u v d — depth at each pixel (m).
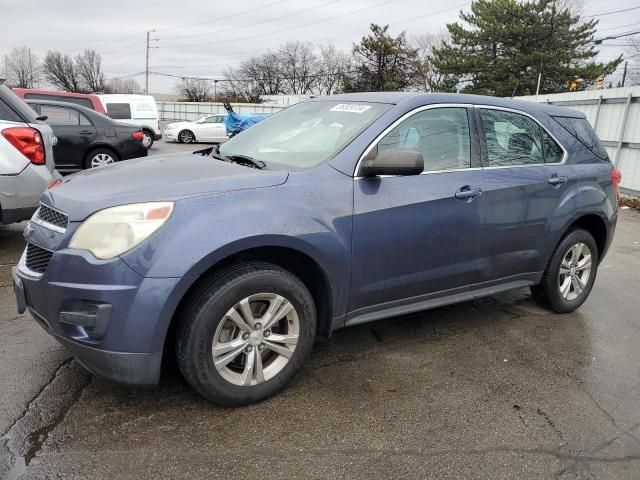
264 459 2.50
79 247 2.56
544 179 4.07
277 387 2.99
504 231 3.84
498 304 4.74
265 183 2.88
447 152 3.60
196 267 2.56
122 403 2.88
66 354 3.38
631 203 10.50
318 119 3.67
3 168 5.02
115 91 85.88
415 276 3.44
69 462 2.40
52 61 81.31
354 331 4.00
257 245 2.72
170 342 2.86
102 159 10.47
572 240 4.38
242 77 75.12
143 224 2.54
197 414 2.82
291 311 2.95
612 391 3.28
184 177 2.90
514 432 2.80
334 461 2.51
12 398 2.88
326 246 2.97
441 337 3.96
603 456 2.64
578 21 37.75
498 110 3.97
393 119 3.36
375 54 46.94
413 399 3.08
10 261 5.31
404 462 2.53
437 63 38.94
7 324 3.80
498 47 37.88
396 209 3.24
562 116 4.48
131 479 2.32
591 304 4.87
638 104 10.55
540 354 3.75
